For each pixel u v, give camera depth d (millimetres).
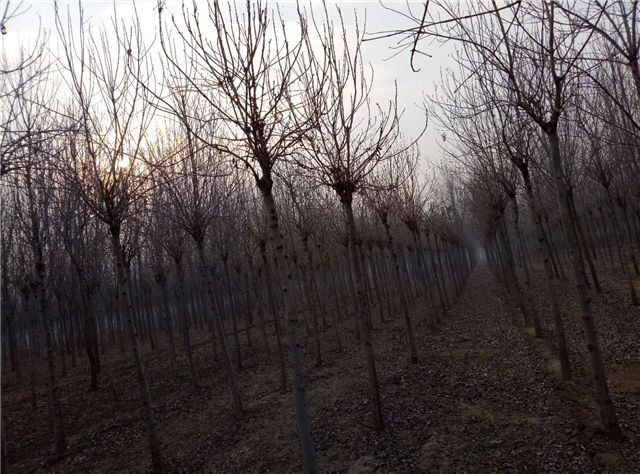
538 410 6484
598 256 25219
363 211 17375
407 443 6184
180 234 12016
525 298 17031
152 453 6672
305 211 12250
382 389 8898
